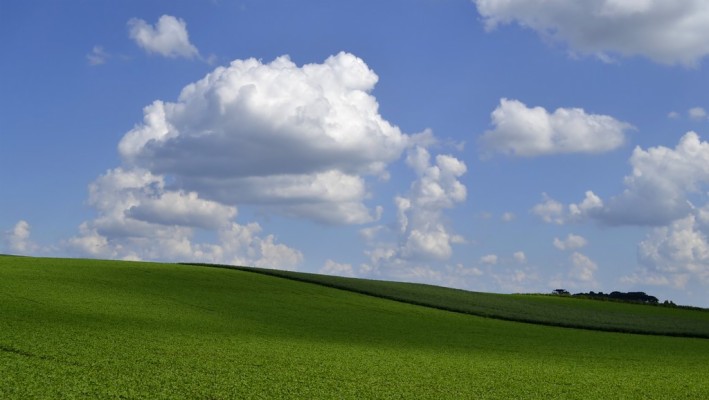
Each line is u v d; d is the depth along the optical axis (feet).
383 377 62.54
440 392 56.95
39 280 129.29
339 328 110.32
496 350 95.20
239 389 52.80
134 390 50.06
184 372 58.08
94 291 123.03
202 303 124.26
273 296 144.36
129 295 123.65
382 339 100.37
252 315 116.26
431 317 136.98
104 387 50.31
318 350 80.07
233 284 155.43
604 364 83.92
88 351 65.16
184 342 77.51
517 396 57.06
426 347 93.50
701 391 63.72
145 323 93.25
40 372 53.72
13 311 91.97
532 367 76.43
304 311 128.57
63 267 154.30
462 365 74.43
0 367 54.54
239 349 75.25
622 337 127.34
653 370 79.36
